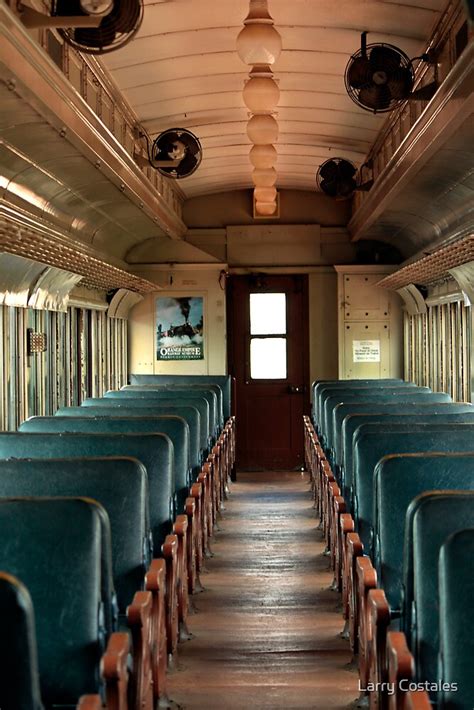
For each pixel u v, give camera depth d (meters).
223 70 7.75
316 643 5.09
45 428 5.86
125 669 2.87
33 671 2.22
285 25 6.71
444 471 3.97
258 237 14.33
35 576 2.87
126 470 3.83
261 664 4.73
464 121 5.88
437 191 8.80
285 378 14.75
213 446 9.40
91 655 2.89
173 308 14.12
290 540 8.16
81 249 9.08
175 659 4.66
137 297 13.41
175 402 8.20
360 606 4.18
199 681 4.46
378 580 4.05
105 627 2.99
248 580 6.62
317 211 14.36
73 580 2.87
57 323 9.45
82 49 4.71
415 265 9.84
